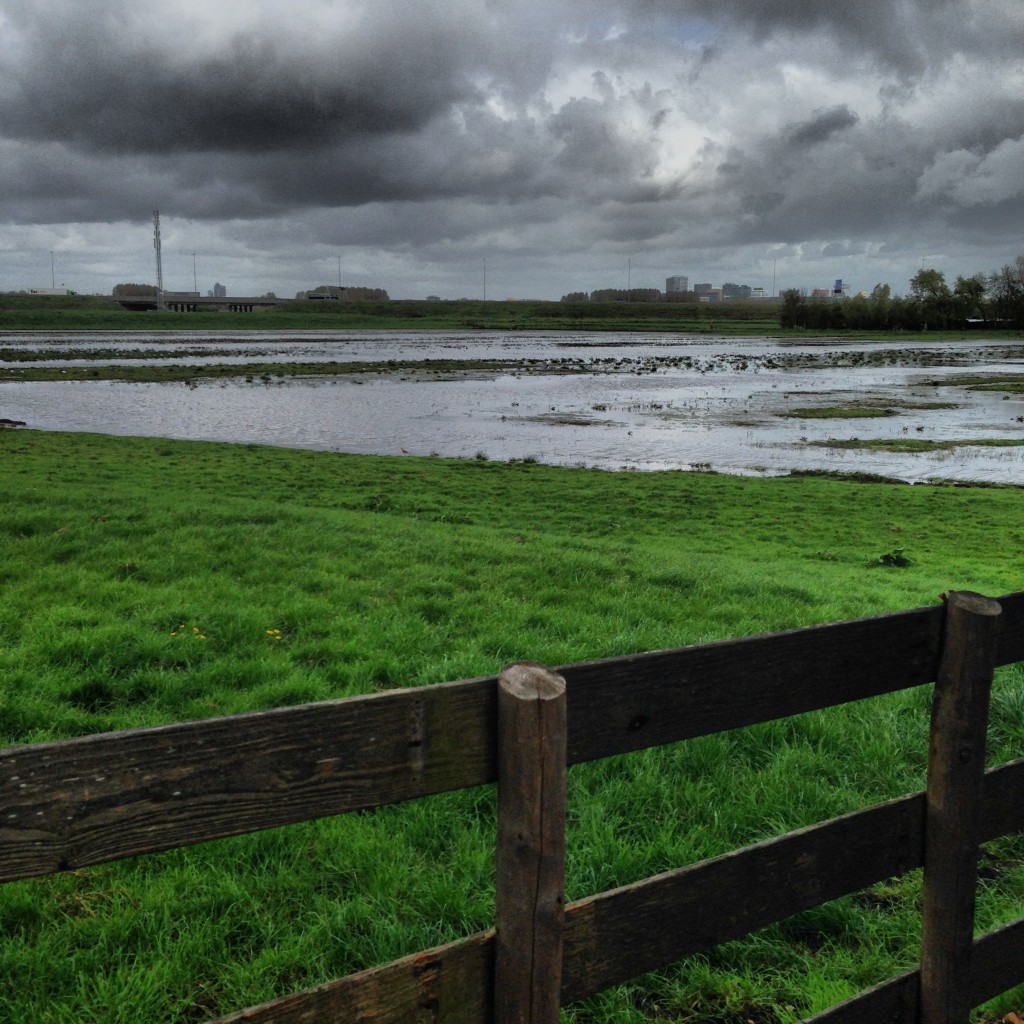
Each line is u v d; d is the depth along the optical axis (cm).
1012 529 1986
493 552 1219
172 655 720
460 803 508
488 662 720
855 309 18700
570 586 1055
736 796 530
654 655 221
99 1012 340
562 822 200
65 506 1388
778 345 12975
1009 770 294
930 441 3750
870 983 379
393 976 191
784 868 247
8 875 156
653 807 514
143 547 1116
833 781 567
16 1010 337
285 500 2008
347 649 752
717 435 3934
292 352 10250
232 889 413
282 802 180
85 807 162
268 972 368
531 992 203
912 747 616
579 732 212
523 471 2783
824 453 3453
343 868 439
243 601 896
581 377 7100
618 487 2475
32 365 7506
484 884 432
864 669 259
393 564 1112
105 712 625
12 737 562
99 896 414
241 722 173
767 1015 364
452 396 5538
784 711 246
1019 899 443
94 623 798
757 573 1259
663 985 377
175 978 359
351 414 4556
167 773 168
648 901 223
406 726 190
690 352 11012
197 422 4122
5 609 812
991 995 296
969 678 265
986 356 10094
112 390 5594
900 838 272
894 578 1369
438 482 2461
